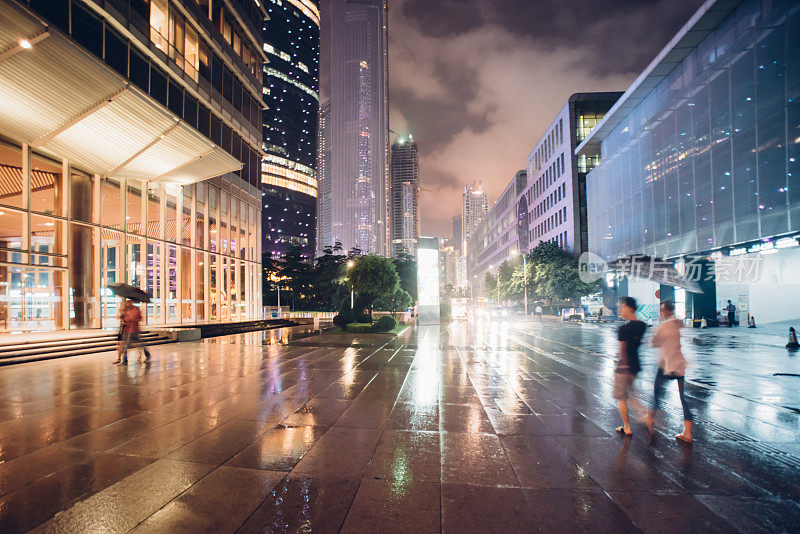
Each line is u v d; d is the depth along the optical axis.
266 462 4.52
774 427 5.93
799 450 4.99
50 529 3.16
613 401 7.51
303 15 183.62
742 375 10.26
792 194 20.73
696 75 28.44
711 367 11.52
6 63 12.88
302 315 48.31
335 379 9.57
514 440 5.31
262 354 14.30
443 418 6.32
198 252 27.23
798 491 3.91
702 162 27.70
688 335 22.11
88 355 13.99
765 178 22.38
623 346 5.63
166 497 3.69
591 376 10.16
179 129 18.84
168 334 18.78
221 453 4.79
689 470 4.38
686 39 27.64
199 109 25.03
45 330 18.11
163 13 20.89
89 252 19.48
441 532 3.15
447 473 4.26
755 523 3.33
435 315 35.19
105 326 22.11
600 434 5.57
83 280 19.14
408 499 3.68
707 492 3.87
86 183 19.56
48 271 18.38
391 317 25.83
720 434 5.59
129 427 5.77
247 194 33.38
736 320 29.88
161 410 6.71
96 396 7.71
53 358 13.01
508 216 98.19
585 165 58.50
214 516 3.37
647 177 35.53
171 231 28.14
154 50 19.94
